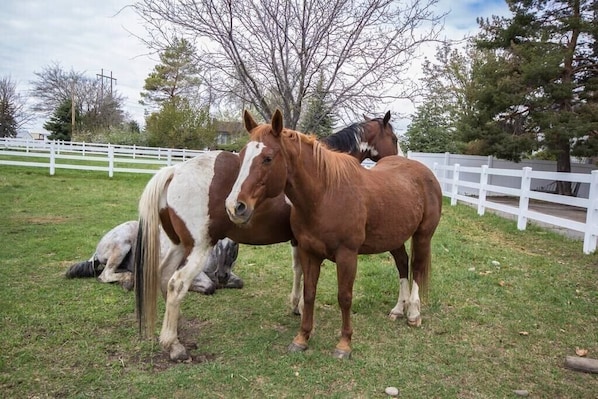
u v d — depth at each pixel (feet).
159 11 17.67
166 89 94.43
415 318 12.07
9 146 66.49
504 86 46.03
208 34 17.75
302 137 9.29
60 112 135.85
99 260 14.99
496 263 18.25
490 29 49.85
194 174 10.15
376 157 15.30
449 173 49.73
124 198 34.24
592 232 20.26
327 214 9.36
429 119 80.33
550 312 13.15
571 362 9.94
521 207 26.50
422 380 9.27
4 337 10.56
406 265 12.98
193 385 8.79
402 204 10.93
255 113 22.71
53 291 13.75
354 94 18.90
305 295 10.36
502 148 47.70
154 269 9.93
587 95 45.39
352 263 9.76
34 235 20.94
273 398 8.45
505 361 10.22
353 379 9.21
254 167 8.39
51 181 42.29
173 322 9.98
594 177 20.20
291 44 18.84
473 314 12.91
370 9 18.12
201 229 10.12
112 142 100.63
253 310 13.12
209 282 14.42
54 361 9.62
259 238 11.06
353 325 12.13
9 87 140.56
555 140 44.91
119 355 10.03
